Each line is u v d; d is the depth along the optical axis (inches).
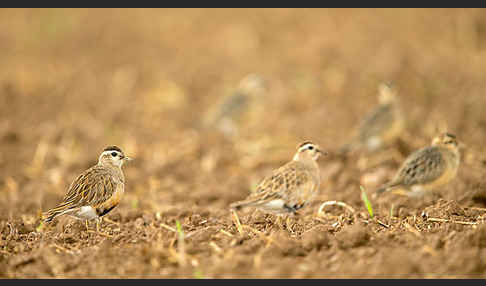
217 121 792.3
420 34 1086.4
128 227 470.6
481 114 737.6
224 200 566.6
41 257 392.8
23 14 1397.6
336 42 1098.7
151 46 1175.0
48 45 1196.5
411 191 508.1
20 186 622.5
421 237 392.2
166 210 503.8
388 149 671.8
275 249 382.9
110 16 1371.8
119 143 749.9
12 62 1088.2
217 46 1158.3
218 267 366.6
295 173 458.9
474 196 502.6
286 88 934.4
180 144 749.3
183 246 388.8
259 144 730.8
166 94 933.8
